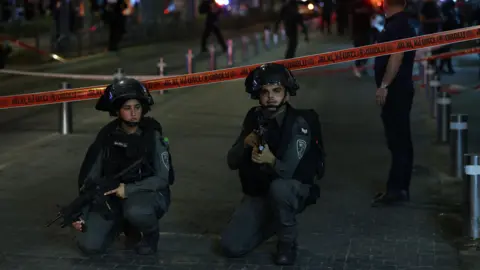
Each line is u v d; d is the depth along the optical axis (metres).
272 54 27.91
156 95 16.67
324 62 7.09
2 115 14.13
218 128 12.39
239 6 64.31
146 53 28.34
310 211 7.42
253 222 5.89
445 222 6.98
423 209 7.45
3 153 10.43
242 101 15.64
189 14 44.66
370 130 12.34
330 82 19.09
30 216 7.19
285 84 5.66
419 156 10.16
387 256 6.03
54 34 28.20
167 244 6.33
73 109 14.84
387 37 7.16
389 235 6.60
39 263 5.84
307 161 5.69
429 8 22.31
